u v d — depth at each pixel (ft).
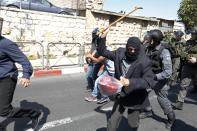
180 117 22.21
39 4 53.36
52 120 19.80
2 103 14.33
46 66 38.91
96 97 24.62
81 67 40.73
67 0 69.46
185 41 23.11
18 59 14.23
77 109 22.45
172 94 28.81
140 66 13.11
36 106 22.74
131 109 14.01
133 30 64.64
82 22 54.44
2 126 17.01
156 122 20.66
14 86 14.66
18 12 45.29
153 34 17.31
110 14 58.18
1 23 13.84
